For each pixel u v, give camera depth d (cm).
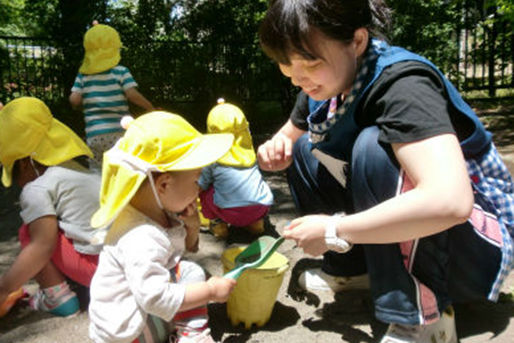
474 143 171
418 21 715
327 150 195
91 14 785
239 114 299
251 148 305
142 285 152
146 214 165
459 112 167
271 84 795
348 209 208
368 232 149
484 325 195
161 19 820
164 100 795
